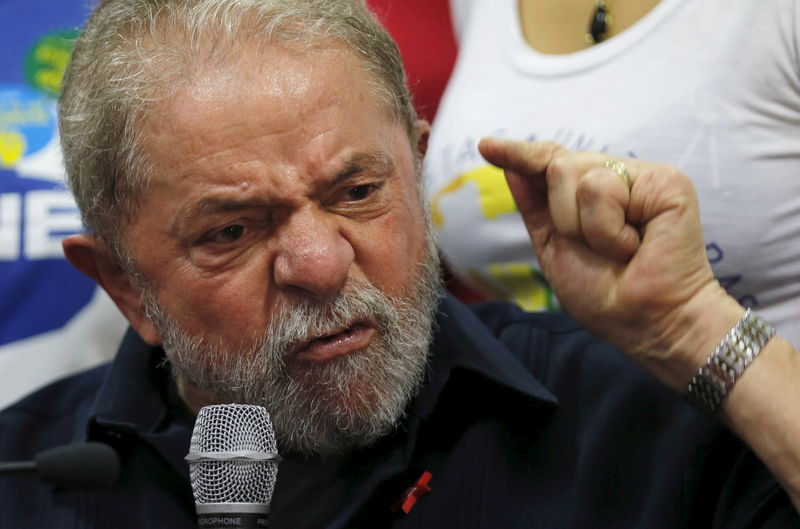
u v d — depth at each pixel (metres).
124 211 4.68
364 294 4.50
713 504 4.75
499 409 5.12
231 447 3.90
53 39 7.39
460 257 6.37
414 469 4.97
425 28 7.90
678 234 4.38
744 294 5.63
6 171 7.09
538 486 4.93
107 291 5.05
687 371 4.44
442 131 6.52
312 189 4.42
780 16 5.41
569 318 5.55
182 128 4.42
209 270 4.57
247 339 4.57
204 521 3.83
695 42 5.63
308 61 4.46
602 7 6.04
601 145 5.79
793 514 4.41
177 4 4.54
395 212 4.61
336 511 4.88
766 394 4.31
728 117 5.52
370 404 4.55
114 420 5.16
